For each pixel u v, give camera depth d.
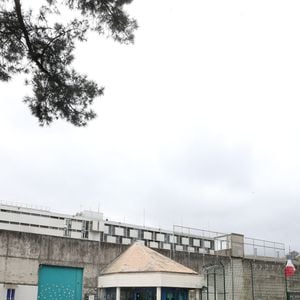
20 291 26.62
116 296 27.22
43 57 12.89
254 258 38.38
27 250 27.47
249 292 36.62
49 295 27.77
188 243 45.00
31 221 79.12
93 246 29.95
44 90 13.32
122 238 84.62
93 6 12.58
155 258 28.22
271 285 38.34
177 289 26.98
